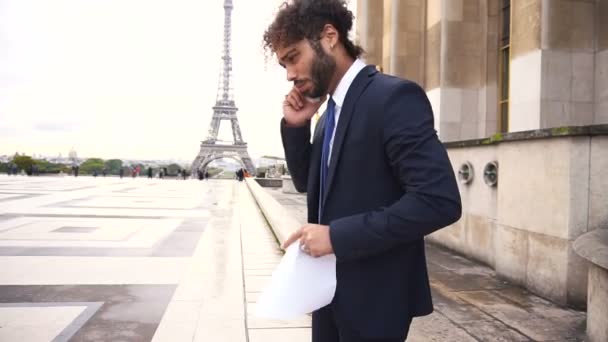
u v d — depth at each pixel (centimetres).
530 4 760
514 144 646
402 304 189
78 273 771
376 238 166
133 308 594
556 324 477
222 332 489
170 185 4041
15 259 870
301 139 236
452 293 591
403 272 192
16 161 6625
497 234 681
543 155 586
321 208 210
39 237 1111
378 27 1633
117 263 849
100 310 585
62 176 6169
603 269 399
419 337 433
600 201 531
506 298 570
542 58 738
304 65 197
